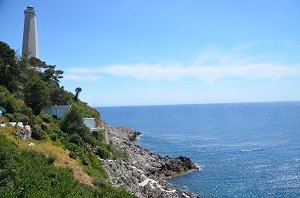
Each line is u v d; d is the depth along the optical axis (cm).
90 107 12225
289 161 9875
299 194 6700
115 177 5669
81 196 3644
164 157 10112
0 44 8419
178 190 6612
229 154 11194
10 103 5884
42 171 3797
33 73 9000
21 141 4756
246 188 7194
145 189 6028
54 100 8750
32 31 11362
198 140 15038
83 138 6744
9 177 3284
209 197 6669
